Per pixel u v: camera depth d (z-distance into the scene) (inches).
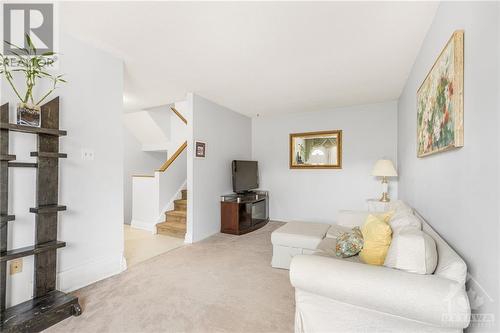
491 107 40.2
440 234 67.2
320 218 191.5
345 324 53.6
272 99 162.9
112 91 99.6
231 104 175.5
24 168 74.2
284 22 77.6
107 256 98.3
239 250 133.4
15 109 72.7
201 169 156.6
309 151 195.8
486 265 41.9
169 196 186.5
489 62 40.8
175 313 73.9
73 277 86.7
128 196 230.7
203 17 75.1
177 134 223.3
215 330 66.2
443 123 61.1
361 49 94.9
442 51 61.0
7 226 68.6
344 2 68.4
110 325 68.1
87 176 91.4
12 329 60.5
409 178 117.5
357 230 89.8
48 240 76.6
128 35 85.4
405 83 130.3
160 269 107.1
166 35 85.4
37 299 72.4
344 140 182.9
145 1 67.9
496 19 38.5
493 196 39.6
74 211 87.4
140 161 243.1
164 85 135.9
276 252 109.4
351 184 180.5
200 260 118.2
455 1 56.1
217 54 99.5
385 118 169.6
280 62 106.4
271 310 75.6
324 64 108.7
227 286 91.4
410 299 44.8
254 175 201.3
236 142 197.6
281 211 207.2
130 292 86.4
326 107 184.1
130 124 223.0
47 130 74.1
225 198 172.7
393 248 54.7
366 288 48.1
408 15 73.6
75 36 86.0
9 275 70.9
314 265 54.6
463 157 51.4
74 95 87.2
